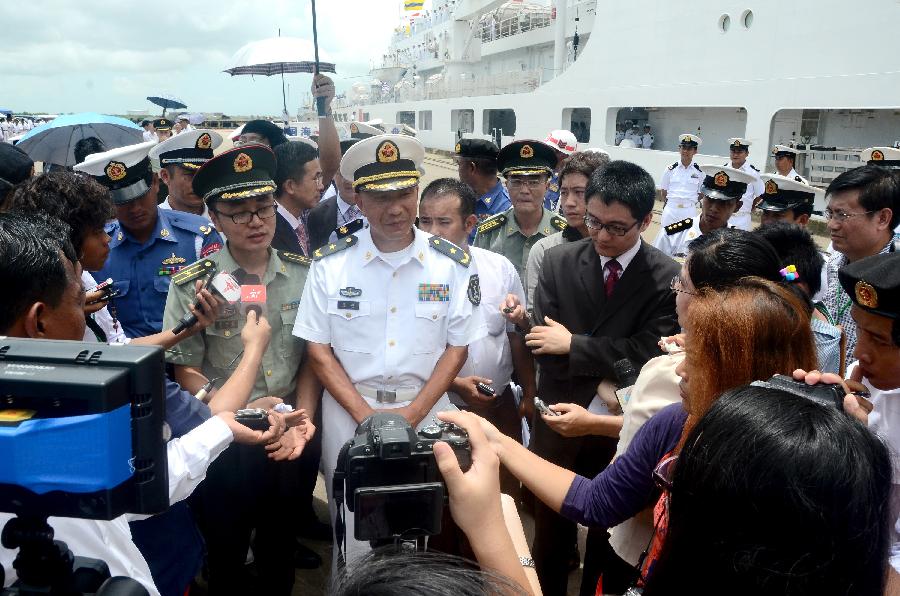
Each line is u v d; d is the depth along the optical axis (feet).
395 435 3.71
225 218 7.98
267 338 7.55
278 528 8.21
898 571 3.61
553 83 57.67
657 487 4.91
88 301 6.79
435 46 92.22
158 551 5.82
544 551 8.25
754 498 2.45
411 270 8.12
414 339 8.04
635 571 5.45
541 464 5.63
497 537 3.59
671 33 43.52
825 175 34.78
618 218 7.97
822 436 2.51
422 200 10.37
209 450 5.42
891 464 2.72
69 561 2.79
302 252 12.61
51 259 4.23
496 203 16.05
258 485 7.87
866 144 34.09
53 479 2.61
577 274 8.74
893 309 4.61
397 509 3.54
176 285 8.14
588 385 8.51
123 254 9.92
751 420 2.62
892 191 9.62
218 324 7.93
